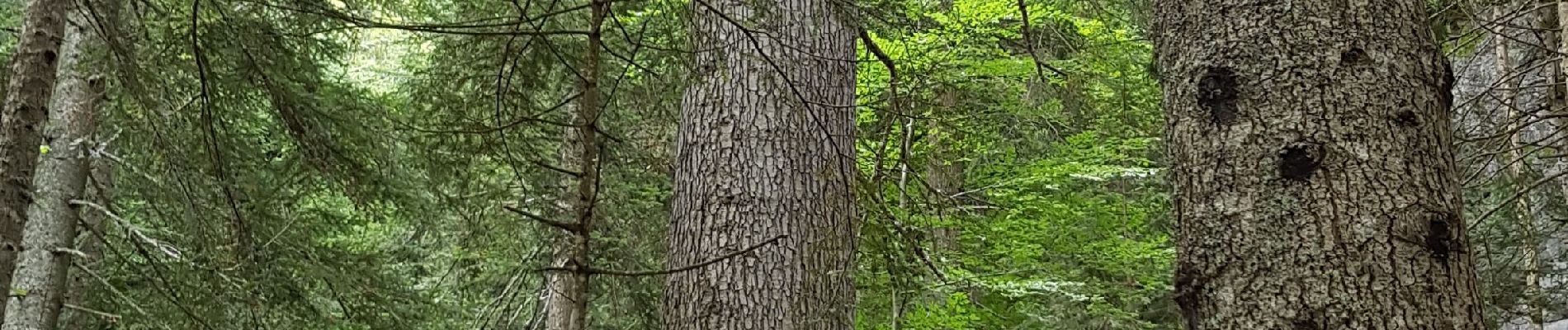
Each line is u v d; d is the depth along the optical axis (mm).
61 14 4254
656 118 6953
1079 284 7438
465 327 10953
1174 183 3061
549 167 3314
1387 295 2639
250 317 7934
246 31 5660
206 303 7473
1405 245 2678
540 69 4227
